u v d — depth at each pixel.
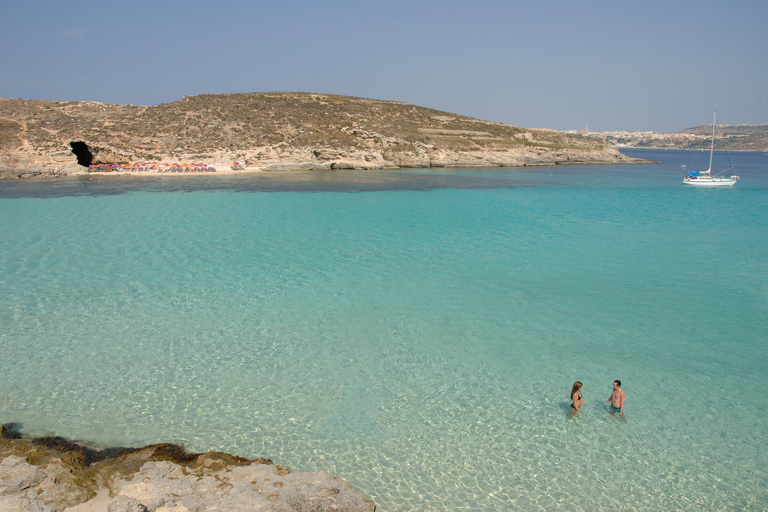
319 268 21.58
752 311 17.33
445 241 26.89
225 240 26.14
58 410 10.98
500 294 18.83
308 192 45.28
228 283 19.47
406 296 18.44
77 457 9.28
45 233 26.91
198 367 13.04
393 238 27.41
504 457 9.90
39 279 19.44
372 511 8.05
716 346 14.70
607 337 15.25
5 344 14.00
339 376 12.78
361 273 21.00
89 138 59.56
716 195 51.31
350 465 9.52
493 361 13.71
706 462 9.84
